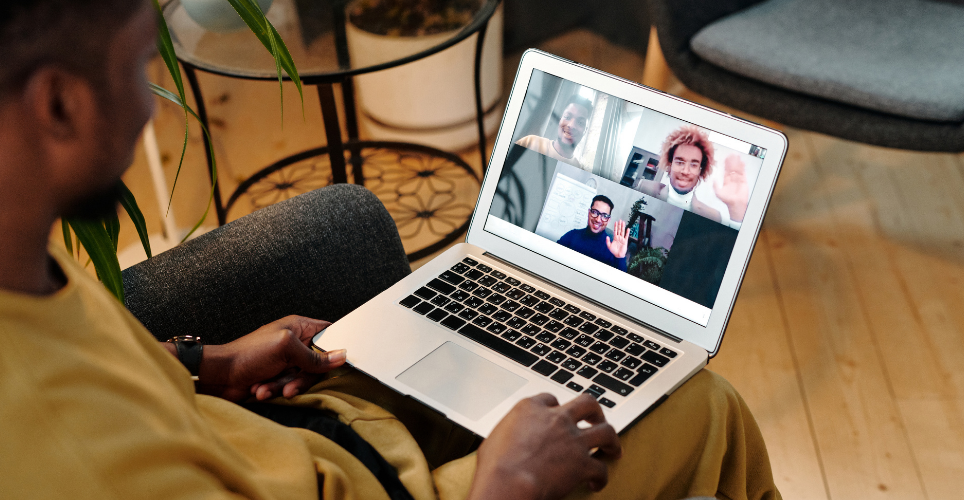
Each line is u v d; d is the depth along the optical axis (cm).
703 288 77
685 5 152
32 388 35
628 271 81
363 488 61
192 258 79
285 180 185
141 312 76
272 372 73
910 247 165
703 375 75
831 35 150
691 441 71
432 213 168
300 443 59
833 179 184
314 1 143
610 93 82
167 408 43
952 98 129
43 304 37
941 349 143
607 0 231
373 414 70
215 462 45
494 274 86
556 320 79
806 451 127
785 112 146
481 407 69
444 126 186
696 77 156
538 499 54
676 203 79
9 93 33
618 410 68
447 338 77
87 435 37
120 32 36
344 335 77
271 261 82
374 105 186
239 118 209
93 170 37
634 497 66
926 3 158
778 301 154
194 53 129
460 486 63
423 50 127
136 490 38
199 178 187
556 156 85
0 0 31
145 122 39
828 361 142
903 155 189
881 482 121
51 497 35
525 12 227
